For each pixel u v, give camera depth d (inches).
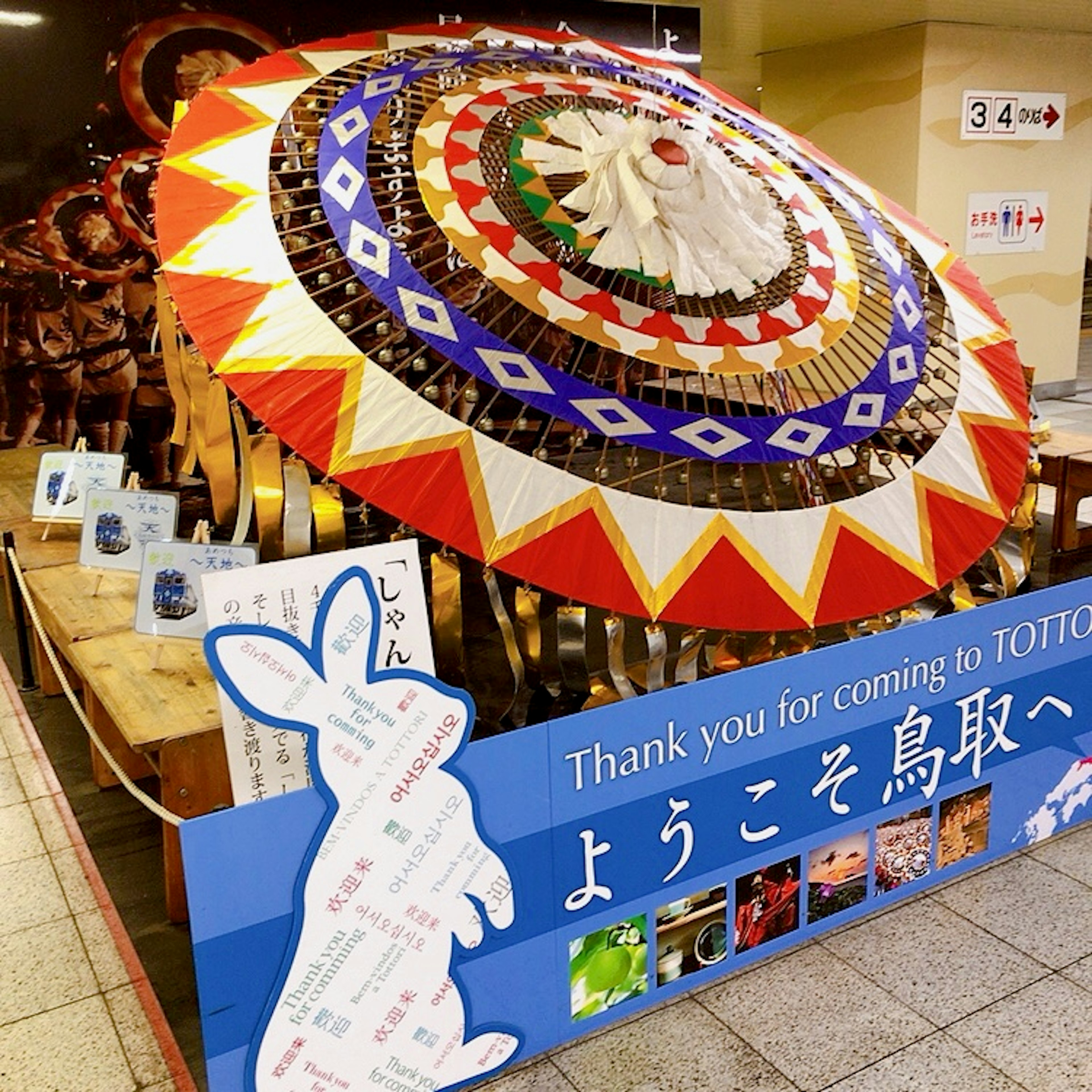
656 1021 97.8
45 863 123.0
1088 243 579.5
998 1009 97.4
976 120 339.3
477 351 121.6
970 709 114.6
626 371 156.6
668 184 141.9
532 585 108.7
